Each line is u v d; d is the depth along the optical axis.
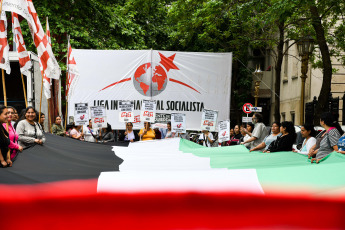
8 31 21.56
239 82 35.94
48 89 10.69
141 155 9.83
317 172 5.05
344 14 17.16
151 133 15.43
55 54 21.03
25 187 4.85
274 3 12.91
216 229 4.32
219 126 14.52
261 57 37.78
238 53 21.77
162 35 31.05
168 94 15.68
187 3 18.88
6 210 4.44
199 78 15.63
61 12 22.48
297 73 27.14
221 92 15.63
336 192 4.46
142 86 15.72
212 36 28.94
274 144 9.48
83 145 10.57
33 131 8.89
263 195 4.47
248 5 15.34
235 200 4.45
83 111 14.16
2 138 6.59
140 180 4.75
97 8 23.56
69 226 4.42
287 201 4.46
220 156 9.08
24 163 7.02
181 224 4.36
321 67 19.88
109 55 15.73
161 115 15.67
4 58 8.12
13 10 8.66
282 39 17.86
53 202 4.43
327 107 14.36
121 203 4.43
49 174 5.65
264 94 36.09
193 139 23.41
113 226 4.34
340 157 7.00
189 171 5.03
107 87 15.73
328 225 4.32
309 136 9.28
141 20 29.22
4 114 6.76
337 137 7.86
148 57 15.69
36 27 10.16
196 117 15.66
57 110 19.38
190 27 19.89
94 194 4.48
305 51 15.95
